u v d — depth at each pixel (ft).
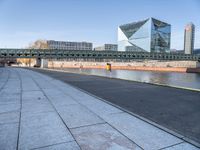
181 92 38.22
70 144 13.89
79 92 37.04
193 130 17.10
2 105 25.38
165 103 27.99
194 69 377.50
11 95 32.91
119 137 15.17
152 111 23.52
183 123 18.99
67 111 22.62
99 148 13.32
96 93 36.76
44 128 16.94
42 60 340.80
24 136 15.15
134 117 20.44
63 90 39.52
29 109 23.39
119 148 13.34
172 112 23.06
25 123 18.20
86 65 599.16
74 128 17.01
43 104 26.20
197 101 29.37
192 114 22.21
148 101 29.40
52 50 348.79
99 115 21.07
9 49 318.65
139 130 16.70
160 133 16.06
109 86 47.42
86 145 13.75
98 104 26.45
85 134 15.70
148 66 492.54
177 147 13.58
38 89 40.57
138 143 14.15
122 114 21.53
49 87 44.09
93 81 60.44
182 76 266.36
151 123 18.45
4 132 15.93
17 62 527.40
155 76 255.70
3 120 19.03
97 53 384.68
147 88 44.06
